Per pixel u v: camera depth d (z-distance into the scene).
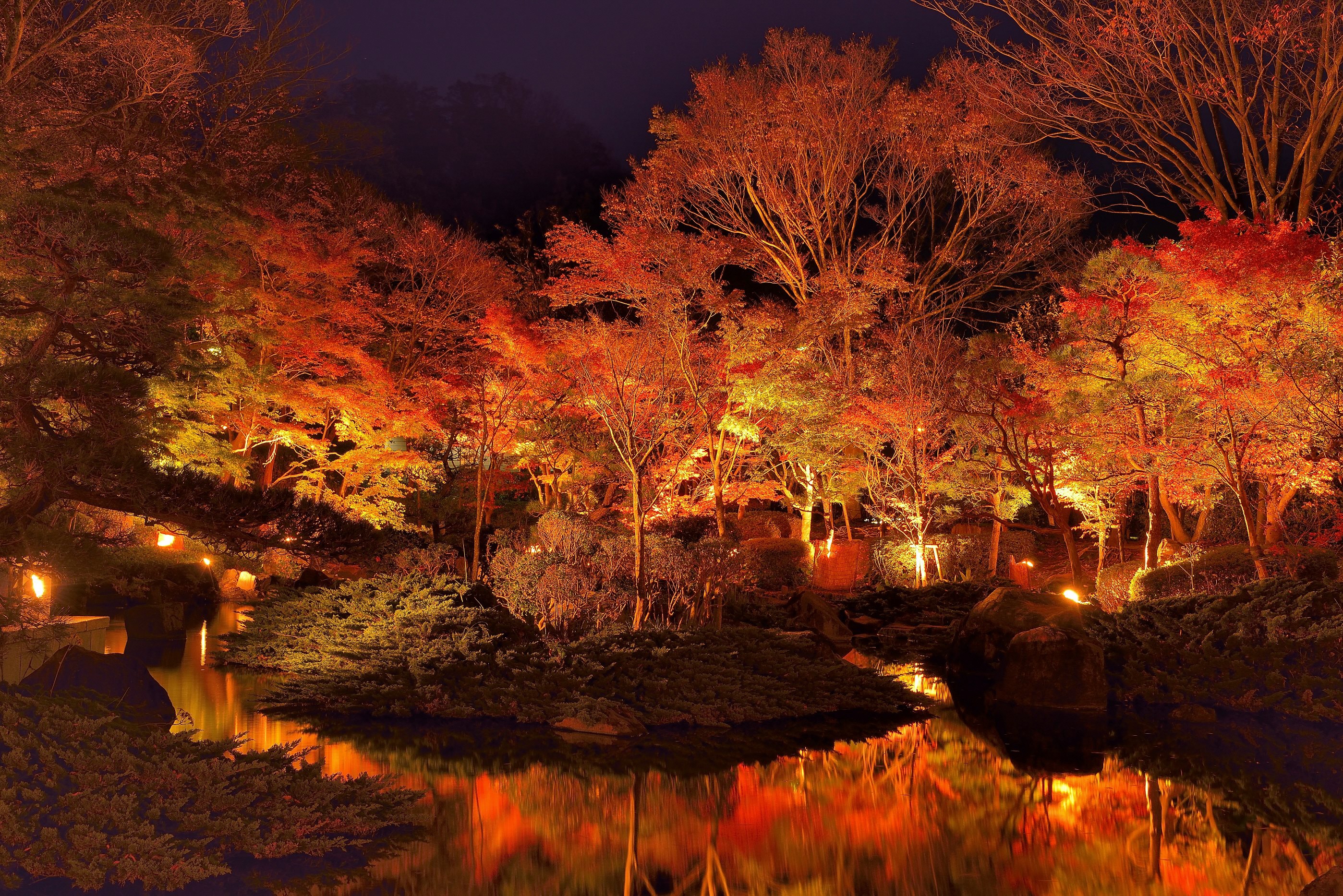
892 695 12.70
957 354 24.22
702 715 11.12
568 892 6.14
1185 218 25.70
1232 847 7.25
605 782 8.80
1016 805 8.34
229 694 11.67
